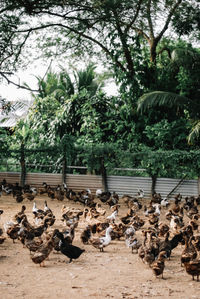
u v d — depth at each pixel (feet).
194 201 73.10
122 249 42.37
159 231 46.34
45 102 105.50
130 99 92.27
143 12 90.58
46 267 34.68
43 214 53.42
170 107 85.25
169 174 83.82
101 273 33.30
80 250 36.70
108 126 97.91
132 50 94.53
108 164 87.71
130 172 87.35
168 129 84.99
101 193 80.12
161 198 76.33
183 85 89.81
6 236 46.78
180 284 30.66
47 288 28.86
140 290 28.91
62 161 91.20
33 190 84.99
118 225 46.50
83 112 97.40
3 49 85.10
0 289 28.27
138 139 93.30
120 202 80.07
